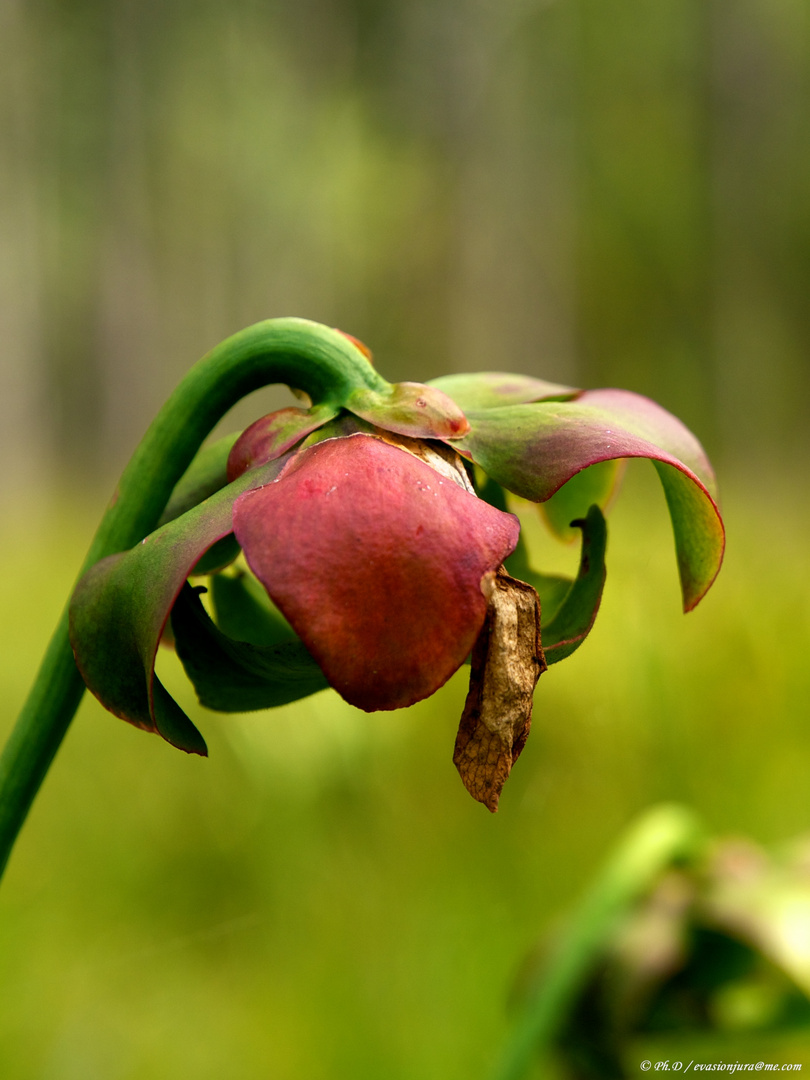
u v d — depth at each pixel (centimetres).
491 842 106
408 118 774
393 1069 89
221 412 37
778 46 811
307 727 110
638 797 105
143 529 37
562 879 102
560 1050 56
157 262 730
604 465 39
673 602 115
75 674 38
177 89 715
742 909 51
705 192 817
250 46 730
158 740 128
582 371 813
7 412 640
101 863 112
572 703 109
